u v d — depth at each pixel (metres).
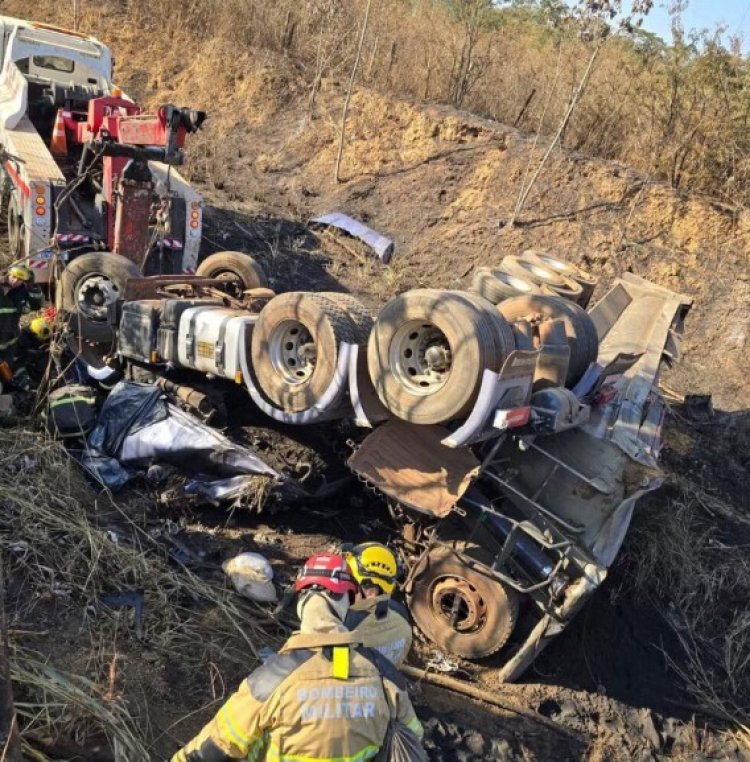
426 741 4.36
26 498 4.75
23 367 6.20
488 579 4.85
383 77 13.92
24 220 8.06
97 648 3.92
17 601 4.05
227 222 10.82
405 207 11.79
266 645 4.41
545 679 5.17
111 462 5.58
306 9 14.86
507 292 6.44
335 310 5.05
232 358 5.41
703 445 8.60
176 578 4.62
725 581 6.79
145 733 3.59
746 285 10.45
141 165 7.29
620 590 6.30
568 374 5.55
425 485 4.84
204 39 15.43
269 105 13.87
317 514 5.76
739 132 11.35
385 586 2.90
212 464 5.49
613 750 4.88
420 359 4.77
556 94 12.86
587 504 4.77
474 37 13.37
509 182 11.73
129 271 6.82
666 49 12.30
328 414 5.10
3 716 2.21
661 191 11.28
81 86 9.70
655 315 8.20
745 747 5.36
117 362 6.50
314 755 2.50
